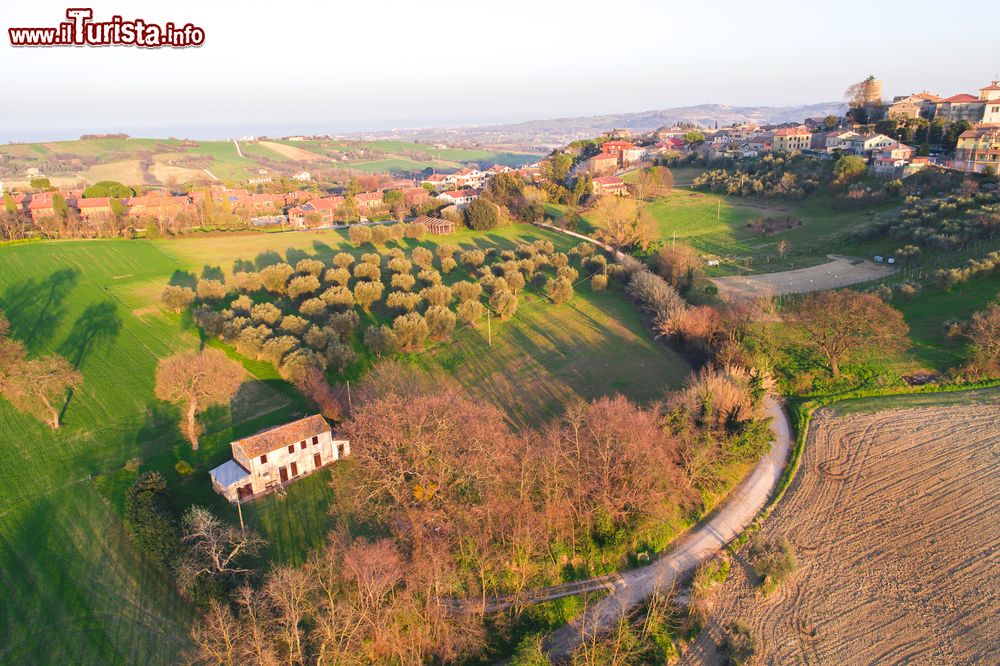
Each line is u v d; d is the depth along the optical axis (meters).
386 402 58.03
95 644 43.41
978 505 56.22
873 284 103.00
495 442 53.06
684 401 63.81
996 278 92.81
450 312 98.31
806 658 43.12
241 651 40.47
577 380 83.00
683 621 46.41
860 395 75.69
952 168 145.62
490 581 50.59
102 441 66.38
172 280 117.69
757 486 61.25
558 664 43.69
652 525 55.31
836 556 51.88
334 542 48.62
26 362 71.44
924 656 42.66
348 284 117.56
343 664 41.47
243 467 59.47
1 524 53.88
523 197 178.75
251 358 86.44
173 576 48.00
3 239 138.62
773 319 94.00
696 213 167.88
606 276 118.69
